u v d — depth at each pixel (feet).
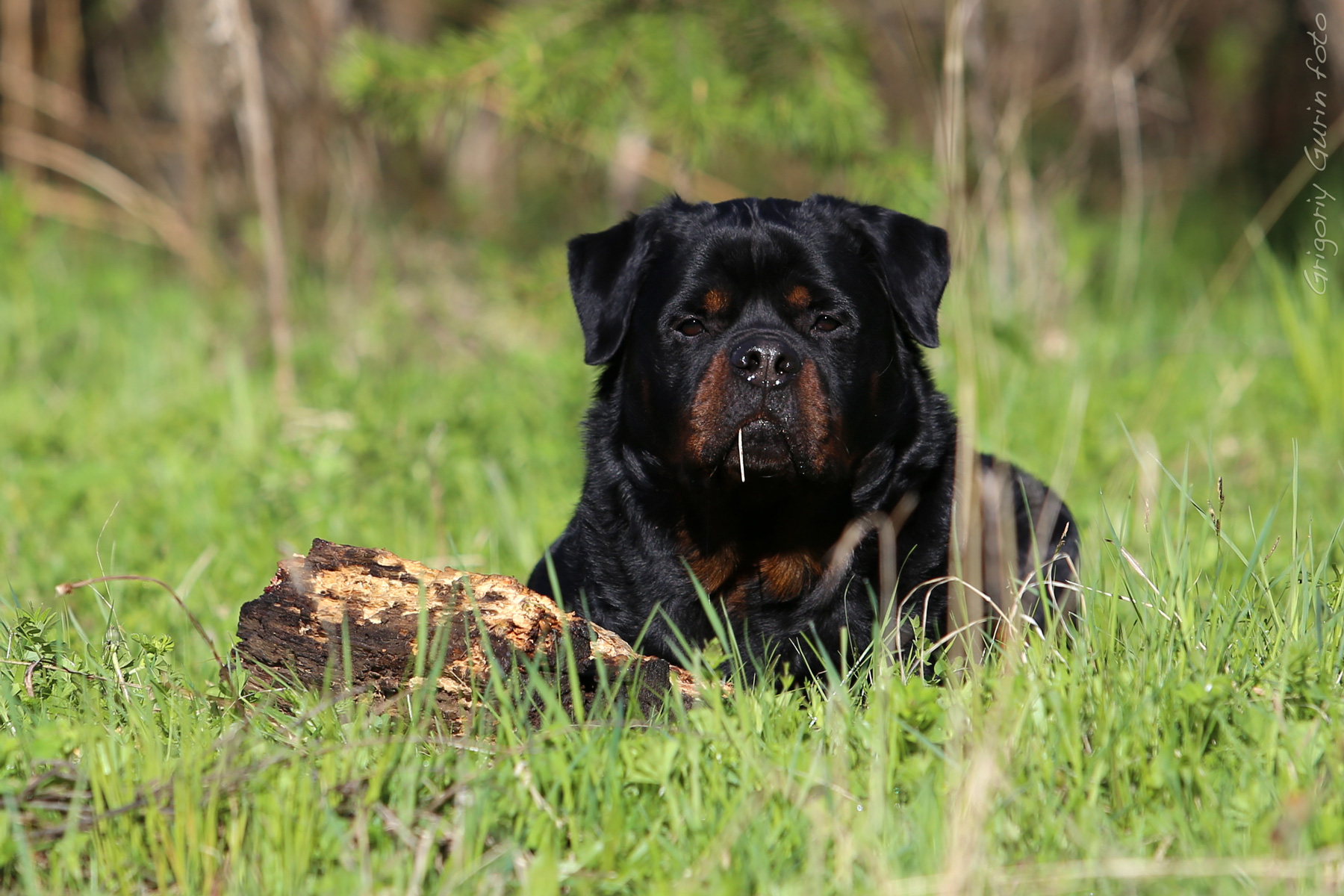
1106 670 17.56
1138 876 13.48
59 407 45.42
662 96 42.60
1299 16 65.16
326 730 17.48
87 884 14.65
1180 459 35.14
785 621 22.95
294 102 62.95
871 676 19.90
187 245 62.54
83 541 30.71
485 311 55.62
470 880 14.29
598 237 25.07
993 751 15.01
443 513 32.17
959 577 21.11
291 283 60.13
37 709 18.72
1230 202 74.90
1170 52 67.87
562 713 17.20
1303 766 15.48
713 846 14.55
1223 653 17.93
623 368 24.32
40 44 71.87
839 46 44.42
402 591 18.37
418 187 69.41
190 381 49.08
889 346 23.73
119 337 53.93
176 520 32.17
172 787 15.49
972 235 24.85
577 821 15.48
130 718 18.03
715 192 51.37
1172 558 20.49
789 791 15.51
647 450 23.41
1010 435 35.73
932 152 46.98
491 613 18.07
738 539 22.70
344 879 14.11
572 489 34.40
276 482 33.63
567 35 43.52
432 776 16.37
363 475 34.81
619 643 19.01
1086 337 48.29
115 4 73.72
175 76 72.54
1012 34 56.44
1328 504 31.22
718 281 22.79
